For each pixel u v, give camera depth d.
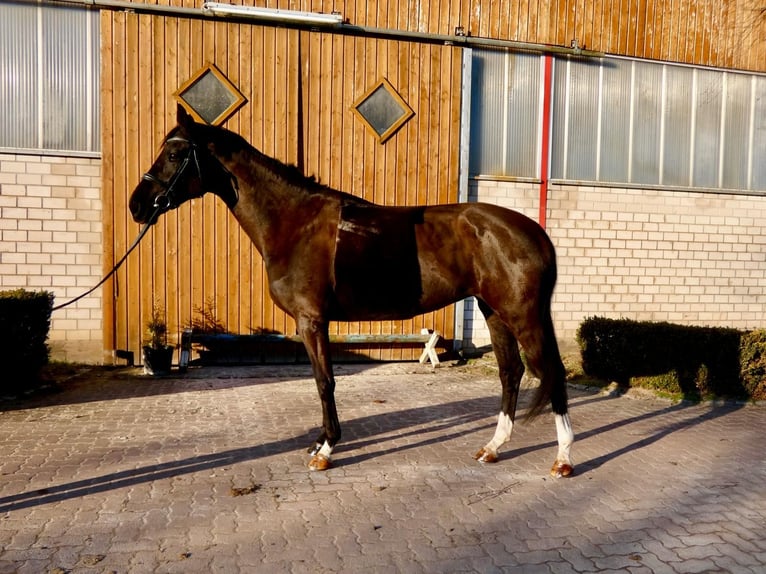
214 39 7.11
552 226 8.46
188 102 7.07
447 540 2.75
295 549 2.63
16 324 5.43
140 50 6.93
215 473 3.60
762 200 9.16
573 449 4.18
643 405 5.57
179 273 7.09
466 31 7.94
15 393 5.57
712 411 5.34
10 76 6.82
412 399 5.71
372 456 3.97
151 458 3.86
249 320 7.28
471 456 3.99
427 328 7.89
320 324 3.74
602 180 8.67
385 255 3.66
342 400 5.64
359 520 2.95
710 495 3.34
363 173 7.63
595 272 8.62
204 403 5.40
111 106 6.88
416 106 7.76
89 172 7.02
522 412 5.23
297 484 3.44
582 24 8.39
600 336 6.55
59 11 6.89
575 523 2.96
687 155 8.97
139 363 7.04
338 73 7.49
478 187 8.21
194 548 2.63
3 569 2.42
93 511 3.01
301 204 3.85
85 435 4.35
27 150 6.82
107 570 2.42
